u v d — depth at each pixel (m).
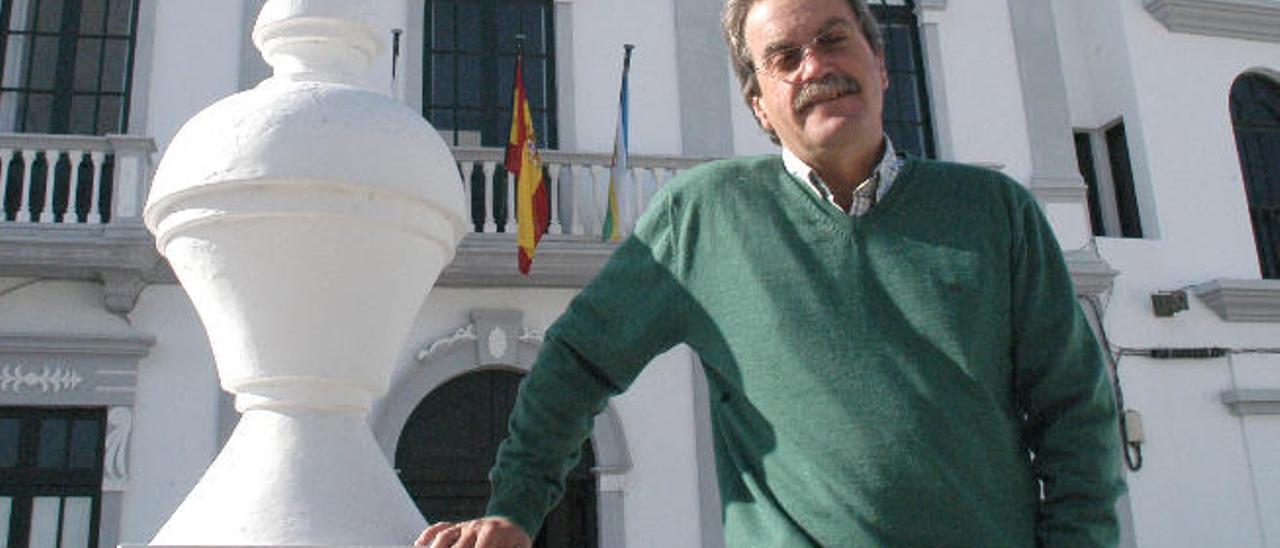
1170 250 11.15
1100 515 1.77
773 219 1.91
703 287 1.95
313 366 1.70
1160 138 11.52
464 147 9.98
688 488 9.59
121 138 9.16
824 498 1.75
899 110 11.42
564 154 9.91
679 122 10.65
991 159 11.20
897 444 1.73
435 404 9.62
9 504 8.71
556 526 9.58
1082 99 12.20
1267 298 10.84
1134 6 11.88
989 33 11.64
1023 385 1.90
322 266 1.67
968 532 1.72
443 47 10.61
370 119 1.73
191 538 1.60
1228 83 11.91
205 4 10.12
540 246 9.49
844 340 1.81
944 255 1.84
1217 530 10.27
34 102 9.86
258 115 1.68
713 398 2.04
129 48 10.06
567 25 10.73
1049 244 1.96
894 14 11.72
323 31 1.93
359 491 1.66
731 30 2.15
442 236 1.82
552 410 1.96
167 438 8.98
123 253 8.84
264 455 1.67
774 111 1.98
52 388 8.87
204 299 1.73
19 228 8.82
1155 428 10.45
